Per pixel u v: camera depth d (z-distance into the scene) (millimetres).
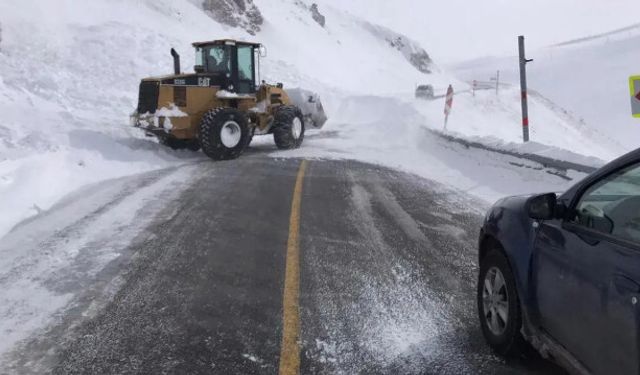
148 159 11484
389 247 6160
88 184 9039
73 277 5008
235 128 12367
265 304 4539
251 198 8438
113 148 11367
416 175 11273
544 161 9438
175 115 11867
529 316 3357
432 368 3590
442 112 38375
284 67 41594
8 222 6621
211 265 5422
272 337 3969
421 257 5836
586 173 8383
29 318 4180
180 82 12203
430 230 6930
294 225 6961
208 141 11961
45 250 5707
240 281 5027
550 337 3146
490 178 10680
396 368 3586
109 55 24719
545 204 3162
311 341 3924
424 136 16156
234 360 3637
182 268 5312
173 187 9078
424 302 4648
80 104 17016
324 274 5262
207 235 6414
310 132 20141
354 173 11125
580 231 2980
